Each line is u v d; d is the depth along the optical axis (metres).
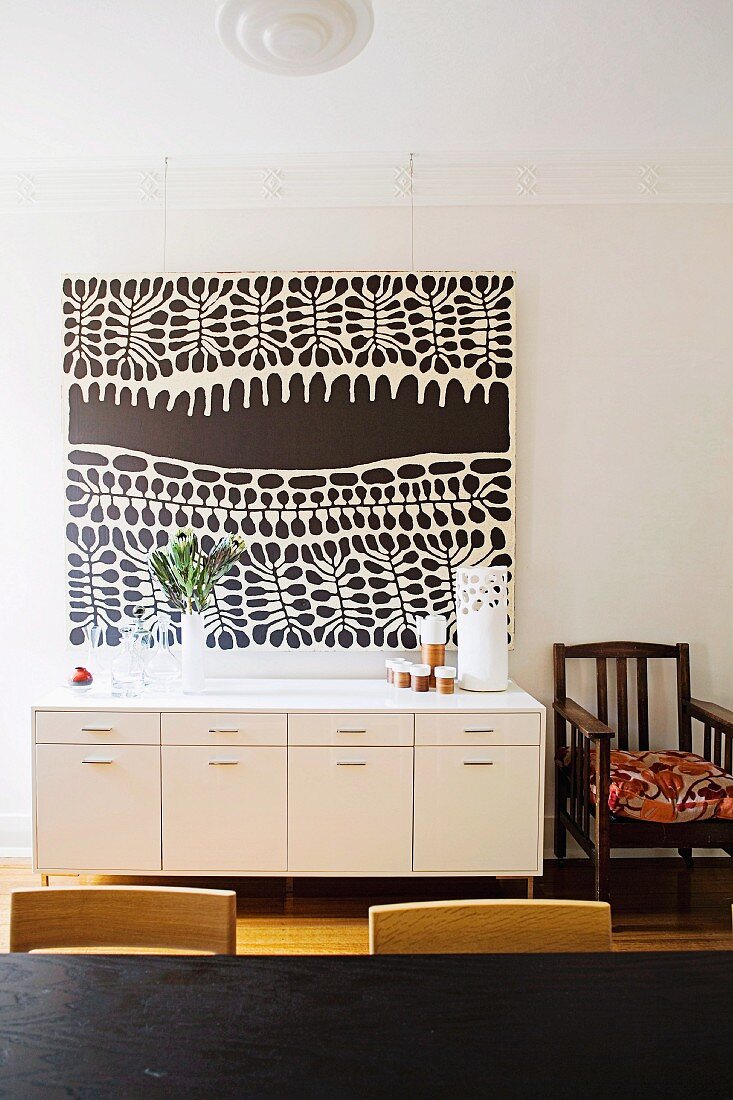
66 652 3.14
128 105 2.67
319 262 3.11
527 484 3.10
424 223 3.10
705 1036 0.93
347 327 3.06
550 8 2.16
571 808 2.84
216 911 1.21
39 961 1.09
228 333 3.07
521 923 1.20
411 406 3.06
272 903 2.78
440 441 3.06
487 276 3.04
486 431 3.05
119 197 3.11
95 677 3.02
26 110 2.70
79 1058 0.88
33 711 2.63
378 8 2.15
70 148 2.98
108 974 1.06
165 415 3.09
